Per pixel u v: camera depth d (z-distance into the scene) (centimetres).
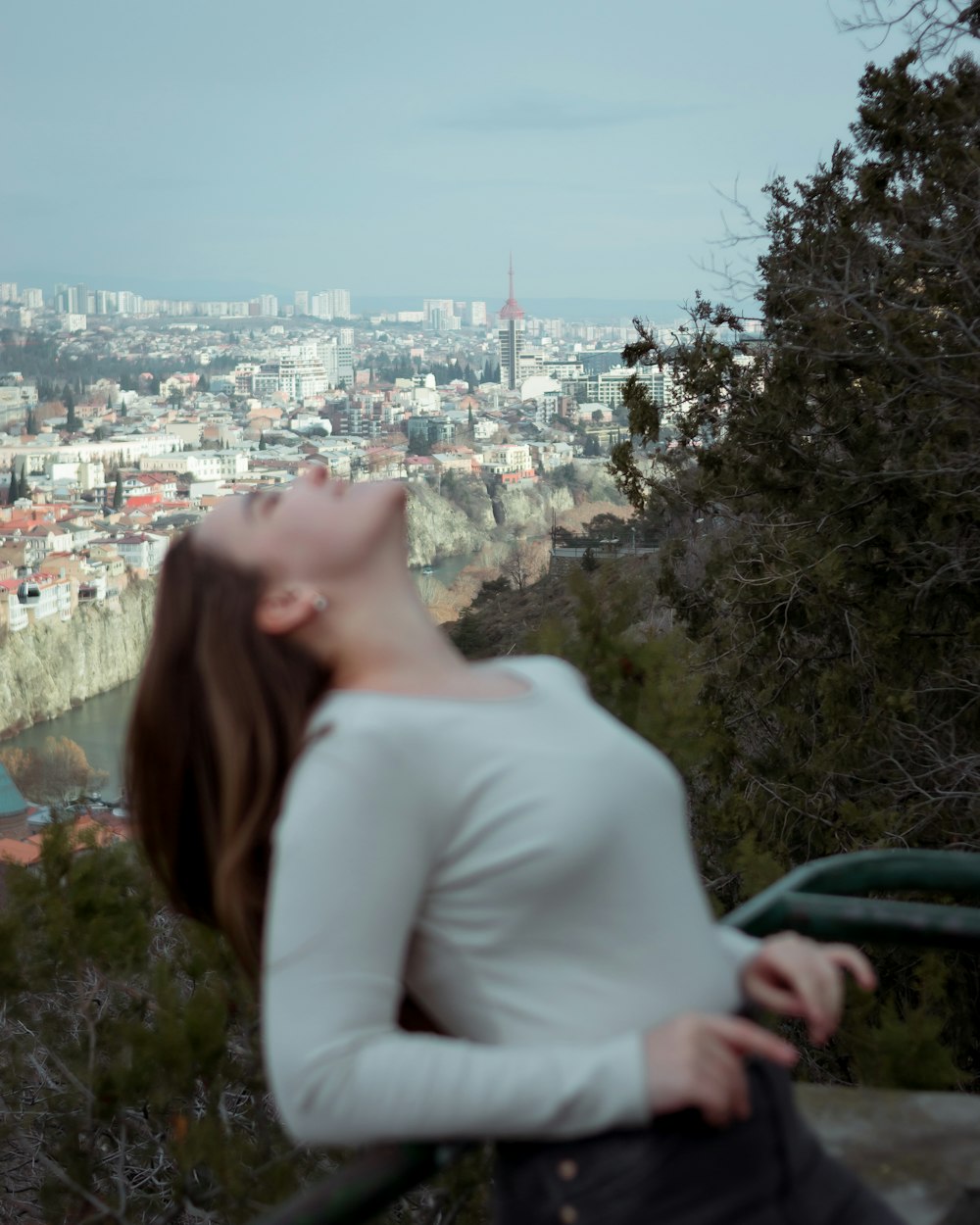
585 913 88
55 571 12212
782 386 710
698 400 737
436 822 87
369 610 97
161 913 319
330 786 86
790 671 691
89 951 269
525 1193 90
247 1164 262
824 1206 93
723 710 636
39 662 10612
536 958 88
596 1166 86
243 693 94
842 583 658
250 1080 274
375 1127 82
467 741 88
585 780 89
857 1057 182
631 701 271
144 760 98
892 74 716
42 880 273
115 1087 261
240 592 96
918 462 662
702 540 752
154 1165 322
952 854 127
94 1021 282
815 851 600
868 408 705
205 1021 254
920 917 115
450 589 10306
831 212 718
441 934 89
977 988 499
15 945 271
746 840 283
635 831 91
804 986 96
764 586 668
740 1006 99
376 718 88
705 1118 87
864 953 486
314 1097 81
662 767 96
